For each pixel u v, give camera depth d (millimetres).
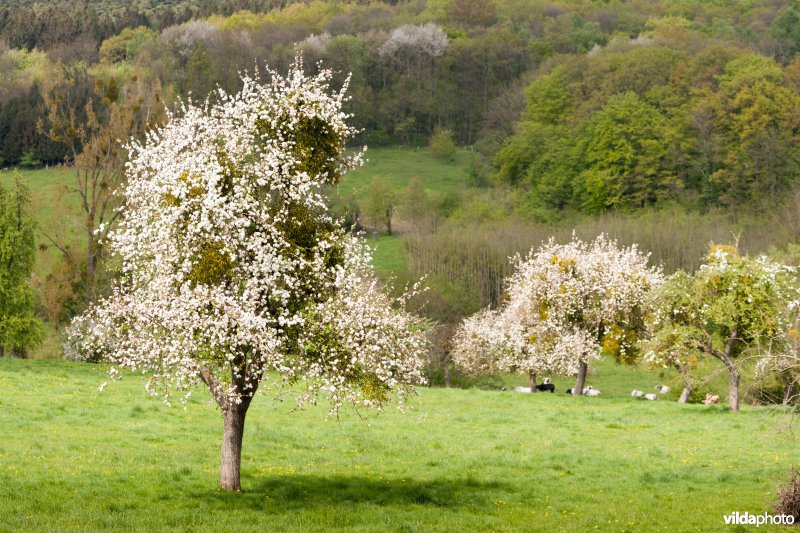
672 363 46438
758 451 32969
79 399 37406
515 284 58875
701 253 103438
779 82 138250
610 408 45031
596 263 54250
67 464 25625
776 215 108375
